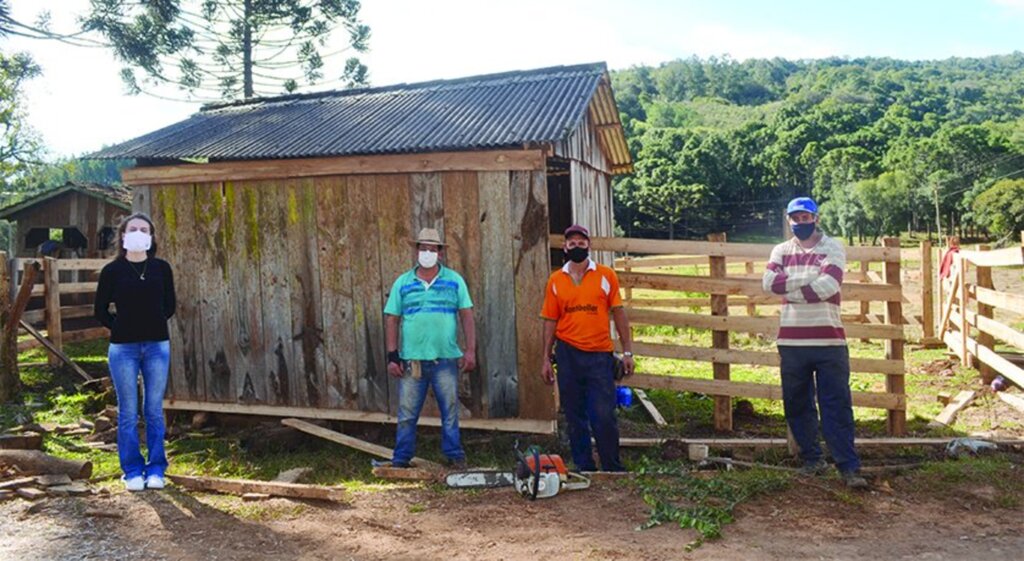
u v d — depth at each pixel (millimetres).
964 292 10297
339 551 4312
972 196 76688
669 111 159125
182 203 7660
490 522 4711
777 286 5277
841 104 125625
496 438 6922
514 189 6586
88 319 14805
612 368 5750
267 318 7441
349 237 7121
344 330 7188
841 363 5223
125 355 5520
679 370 10570
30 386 9883
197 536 4582
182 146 7688
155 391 5617
